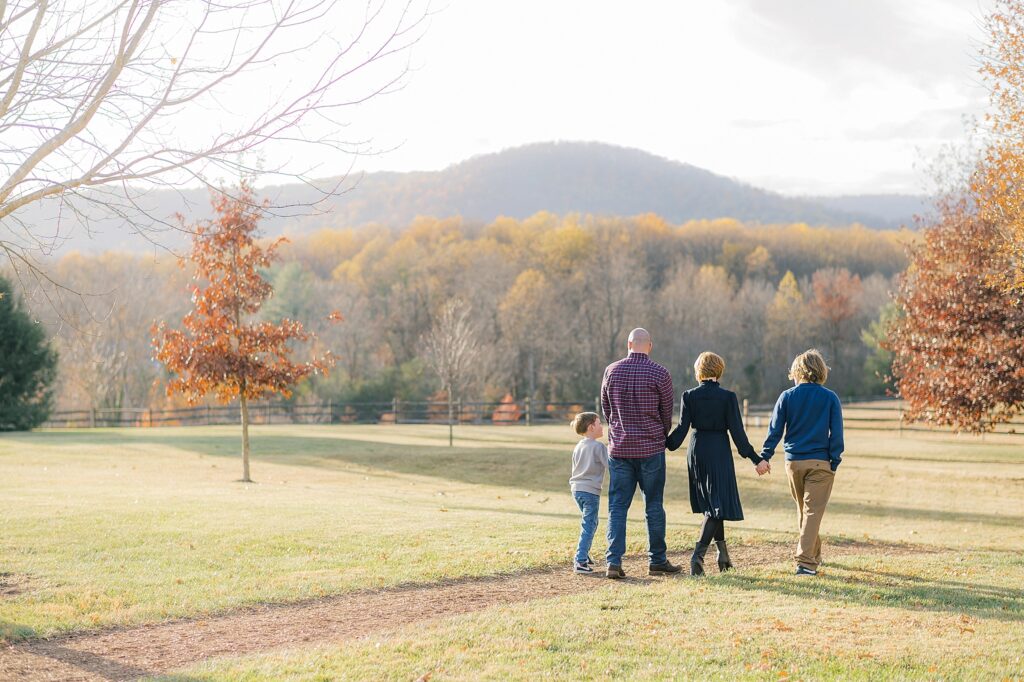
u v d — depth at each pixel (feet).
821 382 27.12
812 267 341.62
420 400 191.52
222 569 27.66
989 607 22.26
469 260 265.75
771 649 18.57
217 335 61.41
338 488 57.98
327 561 28.91
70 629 21.33
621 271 243.81
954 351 67.67
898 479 71.10
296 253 312.09
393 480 68.54
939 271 72.02
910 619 20.90
